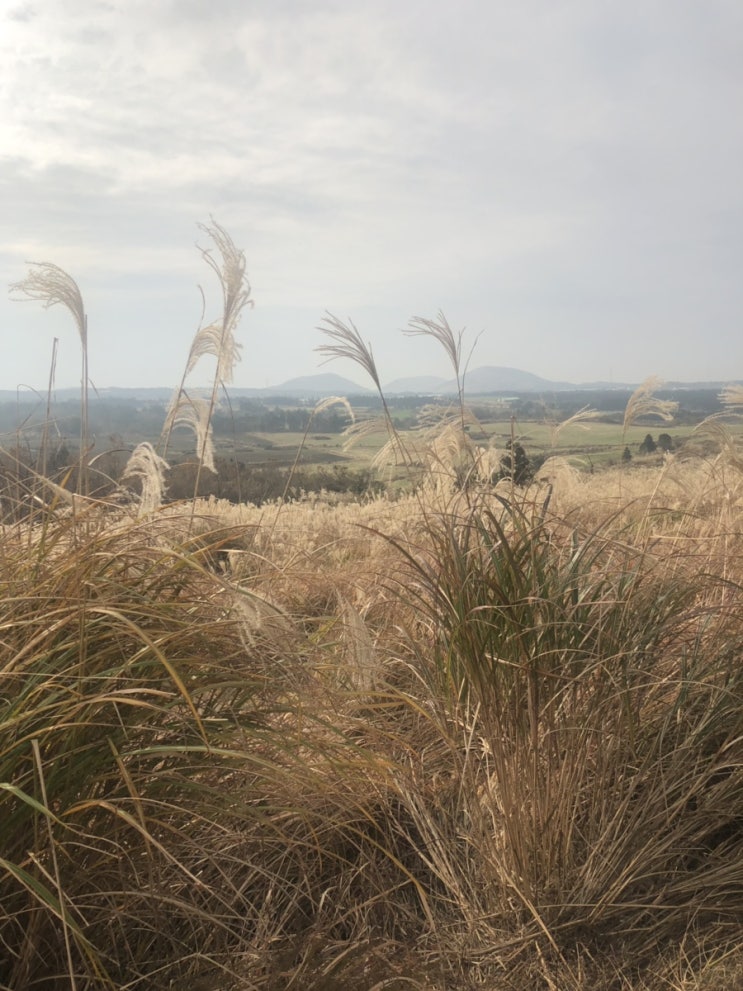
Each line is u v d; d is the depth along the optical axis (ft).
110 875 7.83
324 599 14.06
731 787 10.00
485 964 8.46
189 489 14.38
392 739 10.93
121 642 8.21
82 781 7.51
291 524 21.01
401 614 13.69
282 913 8.91
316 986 7.42
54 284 12.46
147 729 7.88
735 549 13.67
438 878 9.77
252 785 9.07
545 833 9.14
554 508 14.78
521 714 9.63
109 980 6.72
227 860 8.94
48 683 7.23
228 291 14.24
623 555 11.60
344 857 9.93
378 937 8.49
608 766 9.99
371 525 18.07
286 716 10.02
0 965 7.15
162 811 8.07
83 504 9.00
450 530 11.16
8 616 7.93
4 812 7.11
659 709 11.08
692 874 9.37
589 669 9.62
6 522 9.35
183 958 7.45
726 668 11.19
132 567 9.20
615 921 8.87
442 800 10.67
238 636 8.81
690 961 8.18
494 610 10.03
